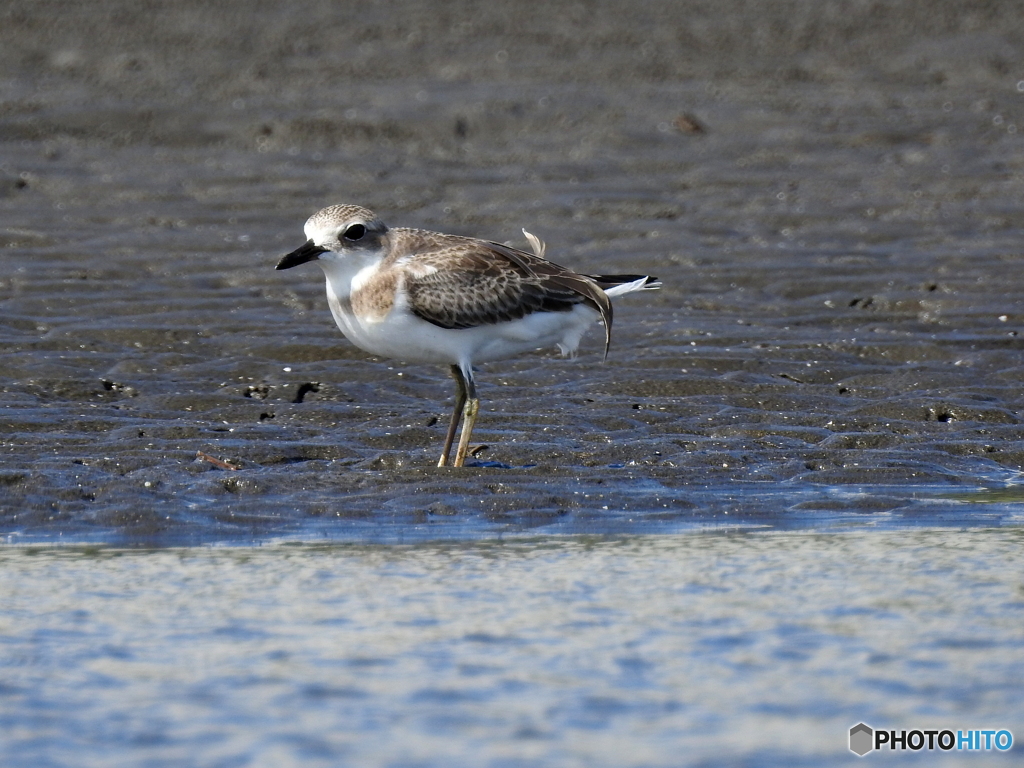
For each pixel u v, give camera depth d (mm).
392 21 36344
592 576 9109
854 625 8148
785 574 9133
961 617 8258
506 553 9680
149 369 14914
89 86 31078
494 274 11891
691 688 7266
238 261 19828
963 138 27422
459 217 22641
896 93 30938
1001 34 35094
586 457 12188
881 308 17828
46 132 27797
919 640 7898
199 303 17594
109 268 19234
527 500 11016
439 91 30859
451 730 6766
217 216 22500
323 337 16094
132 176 24953
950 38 35000
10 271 18953
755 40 35094
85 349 15633
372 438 12680
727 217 22359
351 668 7523
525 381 14672
